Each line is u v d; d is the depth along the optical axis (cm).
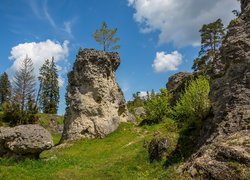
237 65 2212
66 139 4738
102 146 4144
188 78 5038
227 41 2383
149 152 2764
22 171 2555
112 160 2969
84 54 5041
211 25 6100
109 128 4666
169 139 2628
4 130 3009
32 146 2927
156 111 4584
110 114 4812
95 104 4847
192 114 2850
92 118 4759
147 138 3591
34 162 2809
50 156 3400
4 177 2392
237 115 1931
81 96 4897
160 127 4266
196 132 2572
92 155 3741
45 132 3100
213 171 1498
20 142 2923
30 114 7500
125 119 5016
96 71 4988
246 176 1395
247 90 2055
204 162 1576
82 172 2633
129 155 2961
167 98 4675
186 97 2986
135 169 2617
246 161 1449
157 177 2061
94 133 4669
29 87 8231
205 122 2400
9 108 7394
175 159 2397
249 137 1620
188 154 2345
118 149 3697
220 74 2544
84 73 4972
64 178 2461
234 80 2166
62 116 8538
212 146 1700
